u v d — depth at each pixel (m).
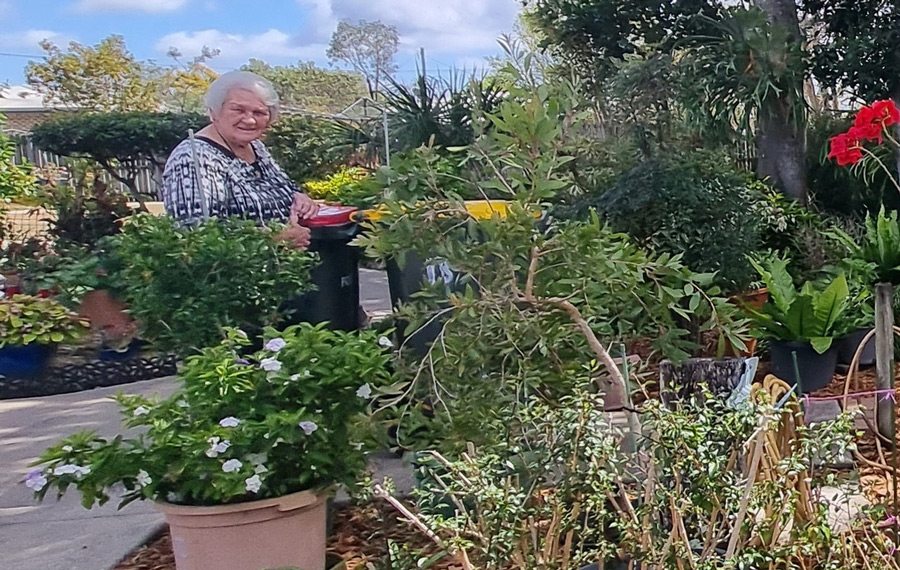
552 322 2.61
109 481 2.55
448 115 8.06
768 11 7.71
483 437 2.39
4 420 5.43
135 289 3.97
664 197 5.16
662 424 1.91
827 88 7.95
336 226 4.14
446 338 2.61
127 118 11.70
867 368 5.02
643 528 1.88
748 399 2.12
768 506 1.94
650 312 2.69
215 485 2.47
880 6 7.95
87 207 8.72
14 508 3.74
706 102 7.31
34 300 5.37
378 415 2.67
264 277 3.87
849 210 7.60
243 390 2.70
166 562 3.11
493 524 1.91
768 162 7.42
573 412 1.96
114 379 6.30
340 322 4.27
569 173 5.13
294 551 2.67
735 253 5.16
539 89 2.58
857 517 2.28
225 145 4.32
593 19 8.53
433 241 2.60
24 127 25.14
